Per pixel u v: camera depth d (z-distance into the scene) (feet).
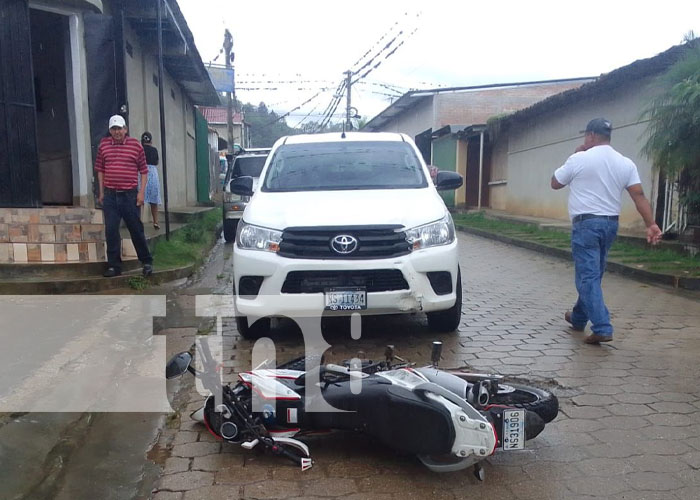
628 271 28.09
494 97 80.23
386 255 15.60
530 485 9.78
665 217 34.22
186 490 9.79
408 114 91.91
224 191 41.75
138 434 11.80
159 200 35.24
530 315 20.84
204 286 24.97
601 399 13.19
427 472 10.27
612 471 10.18
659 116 28.89
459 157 69.05
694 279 24.94
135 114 37.14
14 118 25.05
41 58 33.09
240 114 133.28
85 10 28.04
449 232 16.57
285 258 15.56
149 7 33.19
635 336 18.13
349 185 18.75
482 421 9.32
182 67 46.80
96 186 28.22
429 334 18.37
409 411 9.78
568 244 36.65
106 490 9.83
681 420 12.12
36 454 10.78
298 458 10.45
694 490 9.59
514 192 58.49
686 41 31.81
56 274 22.45
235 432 10.52
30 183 25.68
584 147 17.57
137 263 24.99
